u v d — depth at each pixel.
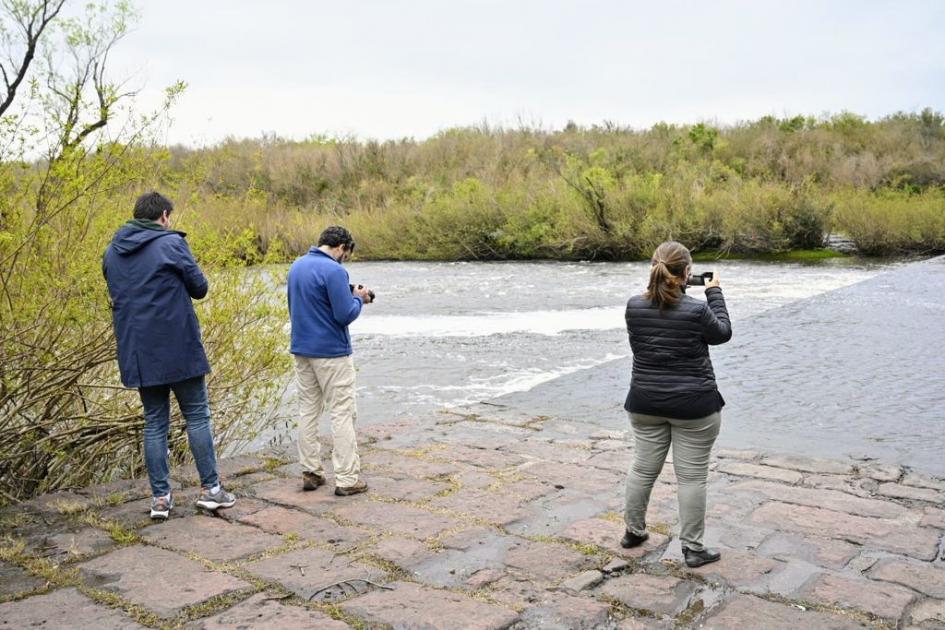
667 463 6.39
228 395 7.12
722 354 10.85
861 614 3.89
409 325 13.90
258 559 4.59
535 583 4.25
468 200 27.62
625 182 26.94
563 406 8.45
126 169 5.97
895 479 5.96
